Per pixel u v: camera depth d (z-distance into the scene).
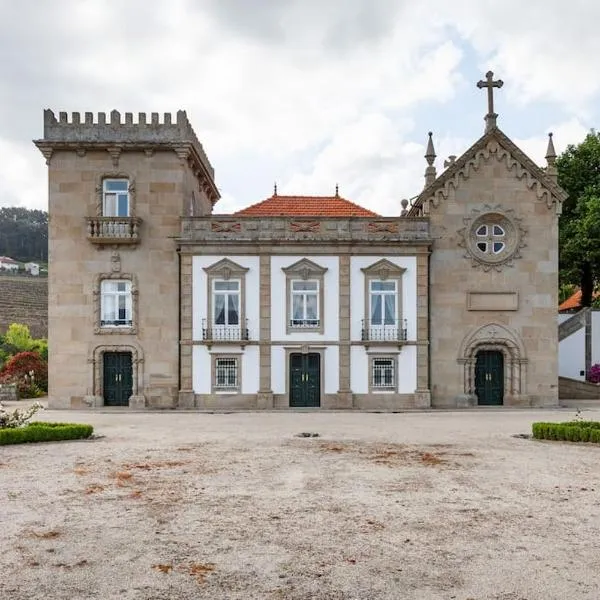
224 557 9.17
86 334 32.44
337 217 32.62
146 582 8.30
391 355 32.28
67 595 7.90
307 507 11.71
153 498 12.32
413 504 11.94
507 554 9.34
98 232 32.09
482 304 32.97
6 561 9.02
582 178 46.38
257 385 32.19
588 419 26.48
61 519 10.95
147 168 32.69
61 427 19.67
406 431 22.02
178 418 27.31
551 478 14.12
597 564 8.98
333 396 32.09
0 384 41.22
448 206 33.06
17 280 121.56
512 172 33.22
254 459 16.25
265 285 32.31
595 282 50.56
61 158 32.59
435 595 7.92
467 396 32.62
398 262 32.62
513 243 33.12
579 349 39.47
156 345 32.47
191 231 32.44
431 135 34.66
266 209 35.25
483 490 13.02
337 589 8.09
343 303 32.31
